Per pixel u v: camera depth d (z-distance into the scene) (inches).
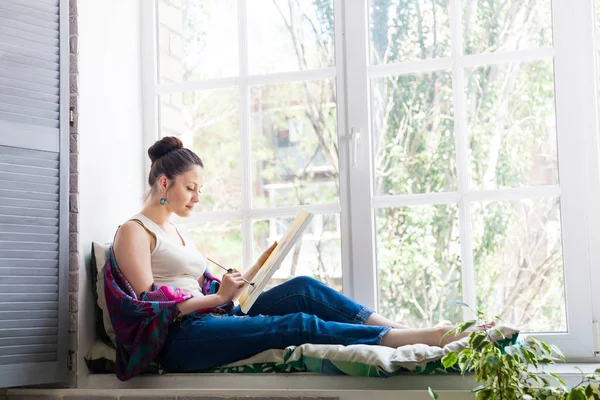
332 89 131.6
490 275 123.0
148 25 139.5
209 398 105.0
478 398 87.4
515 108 124.0
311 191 131.6
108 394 110.7
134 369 109.7
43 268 113.2
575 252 118.5
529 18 124.3
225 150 136.2
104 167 127.4
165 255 116.9
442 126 126.8
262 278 107.1
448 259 124.8
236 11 137.3
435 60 127.3
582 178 119.0
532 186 122.4
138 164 136.5
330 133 131.1
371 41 130.7
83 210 121.7
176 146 122.0
